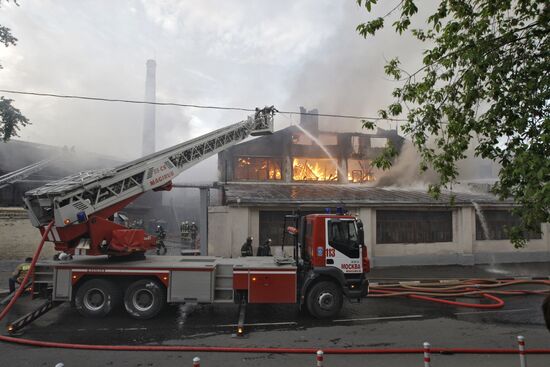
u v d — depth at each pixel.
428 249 16.97
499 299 10.23
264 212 15.95
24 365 5.84
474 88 5.73
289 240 15.90
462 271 15.23
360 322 8.34
